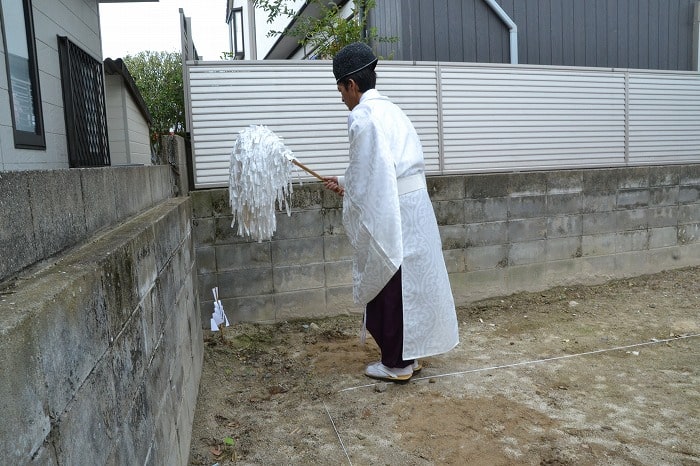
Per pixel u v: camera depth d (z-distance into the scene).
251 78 4.26
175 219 2.69
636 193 5.46
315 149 4.42
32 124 4.20
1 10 3.65
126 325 1.50
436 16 5.80
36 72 4.21
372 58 3.29
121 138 7.11
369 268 3.17
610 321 4.43
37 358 0.90
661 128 5.66
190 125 4.19
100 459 1.20
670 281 5.48
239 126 4.27
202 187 4.25
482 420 2.89
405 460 2.54
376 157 3.07
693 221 5.82
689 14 6.85
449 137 4.82
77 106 5.20
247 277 4.29
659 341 3.96
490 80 4.89
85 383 1.13
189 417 2.66
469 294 4.89
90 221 1.61
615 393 3.17
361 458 2.57
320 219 4.39
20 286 1.05
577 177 5.16
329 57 5.44
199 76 4.18
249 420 2.96
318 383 3.41
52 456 0.94
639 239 5.55
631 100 5.48
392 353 3.31
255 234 3.44
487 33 5.98
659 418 2.87
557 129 5.19
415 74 4.67
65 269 1.21
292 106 4.35
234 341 4.07
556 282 5.22
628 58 6.63
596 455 2.53
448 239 4.77
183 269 2.92
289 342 4.10
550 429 2.78
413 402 3.12
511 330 4.29
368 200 3.10
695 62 6.88
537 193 5.02
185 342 2.74
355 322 4.45
